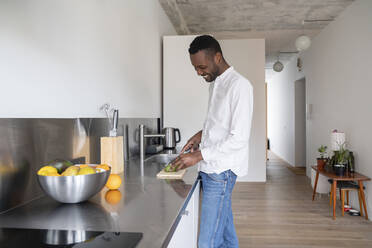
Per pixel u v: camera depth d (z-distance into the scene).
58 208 1.12
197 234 1.78
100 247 0.75
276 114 10.05
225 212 1.61
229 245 1.86
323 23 4.88
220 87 1.61
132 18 2.76
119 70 2.42
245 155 1.61
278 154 9.77
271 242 2.81
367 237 2.94
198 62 1.59
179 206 1.13
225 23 5.01
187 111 4.02
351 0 3.93
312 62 5.76
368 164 3.54
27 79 1.28
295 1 4.05
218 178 1.54
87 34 1.85
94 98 1.94
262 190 4.81
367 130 3.55
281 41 6.04
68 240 0.80
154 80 3.65
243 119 1.48
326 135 4.97
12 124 1.13
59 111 1.52
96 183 1.14
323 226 3.24
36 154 1.26
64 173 1.12
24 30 1.27
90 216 1.02
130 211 1.07
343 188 3.59
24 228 0.90
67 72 1.61
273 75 10.38
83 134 1.69
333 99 4.64
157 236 0.83
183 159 1.49
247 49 5.12
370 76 3.47
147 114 3.32
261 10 4.41
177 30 5.10
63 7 1.57
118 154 1.87
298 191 4.78
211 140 1.61
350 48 4.02
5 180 1.09
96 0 1.98
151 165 2.25
